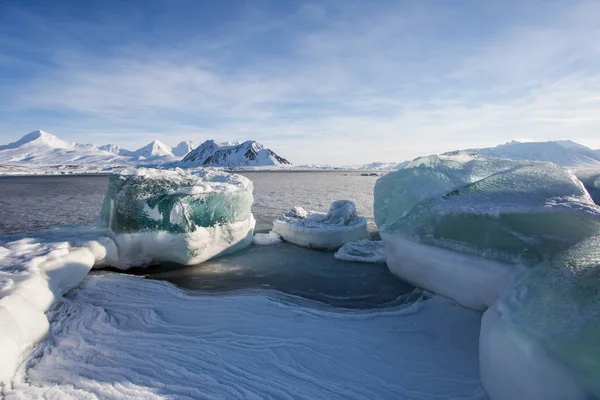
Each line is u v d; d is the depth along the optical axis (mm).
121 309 5648
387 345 4641
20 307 4297
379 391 3625
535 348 2766
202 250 8633
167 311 5617
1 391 3447
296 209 12562
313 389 3617
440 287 5867
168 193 8328
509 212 4969
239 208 9773
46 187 40438
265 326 5105
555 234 4609
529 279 3904
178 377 3760
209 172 10430
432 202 6395
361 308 5988
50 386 3557
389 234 7156
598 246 3781
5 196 28078
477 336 4723
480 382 3746
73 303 5680
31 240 7180
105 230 8570
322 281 7438
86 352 4254
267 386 3635
